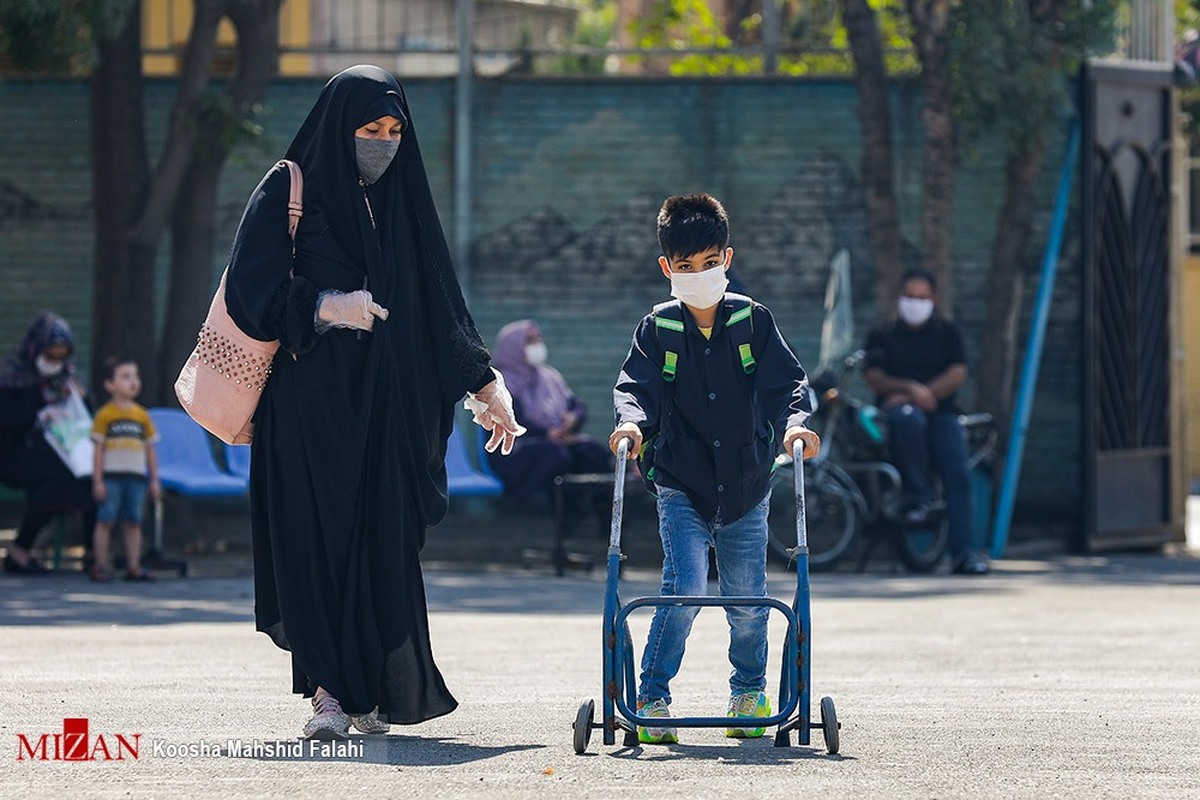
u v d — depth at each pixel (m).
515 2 43.69
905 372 33.28
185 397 14.26
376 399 14.19
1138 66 38.22
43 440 30.95
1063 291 37.41
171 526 36.28
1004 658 20.28
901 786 12.41
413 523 14.42
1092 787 12.45
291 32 39.88
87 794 12.02
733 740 14.59
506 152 36.94
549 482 33.12
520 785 12.34
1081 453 37.47
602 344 37.00
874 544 33.22
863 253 36.91
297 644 14.09
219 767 13.08
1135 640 22.03
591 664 19.53
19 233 36.66
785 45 41.12
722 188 37.00
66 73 35.22
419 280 14.54
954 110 35.47
